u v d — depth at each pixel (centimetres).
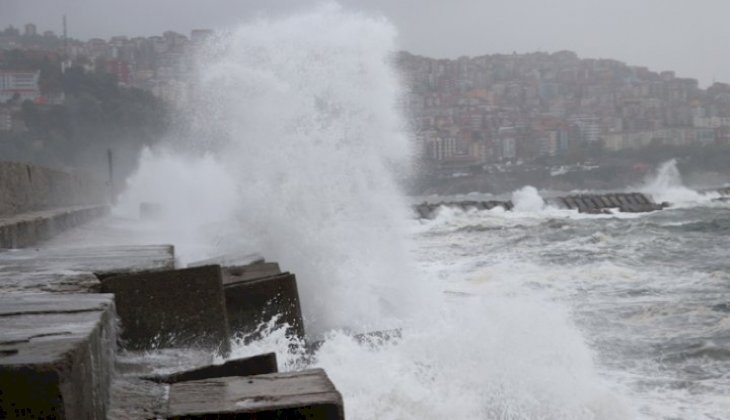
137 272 763
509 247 2553
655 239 2753
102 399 474
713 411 832
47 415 368
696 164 19625
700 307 1389
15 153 12462
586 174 19100
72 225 2273
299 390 472
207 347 720
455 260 2177
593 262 2073
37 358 377
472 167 17138
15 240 1434
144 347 711
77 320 503
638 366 1012
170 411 443
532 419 760
